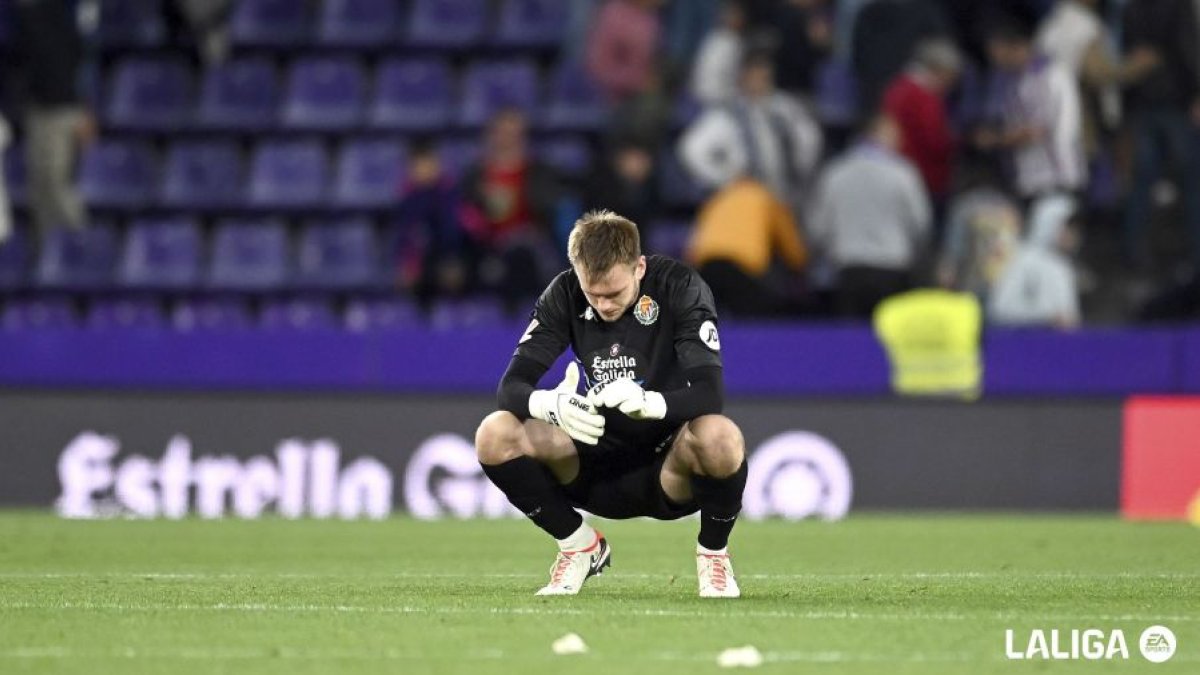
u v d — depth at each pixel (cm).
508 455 2438
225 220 6606
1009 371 4972
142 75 6875
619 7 6494
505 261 5684
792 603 2448
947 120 6184
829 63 6606
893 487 4959
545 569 3181
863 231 5359
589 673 1797
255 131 6762
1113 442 4941
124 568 3206
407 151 6575
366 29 6975
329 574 3059
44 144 6291
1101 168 6206
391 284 6325
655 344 2416
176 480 5000
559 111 6569
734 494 2411
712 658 1897
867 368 4975
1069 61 6091
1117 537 4031
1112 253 6166
